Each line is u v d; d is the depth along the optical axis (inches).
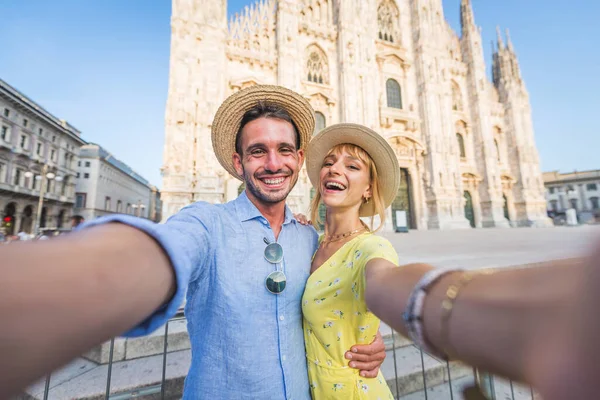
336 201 81.5
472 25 1341.0
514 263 296.5
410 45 1218.6
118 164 2696.9
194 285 56.7
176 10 828.0
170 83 792.3
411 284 33.3
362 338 66.2
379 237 69.3
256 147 69.3
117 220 33.6
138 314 26.9
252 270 59.5
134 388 119.1
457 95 1293.1
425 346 28.0
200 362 56.2
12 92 1389.0
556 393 13.1
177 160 769.6
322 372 66.4
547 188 2527.1
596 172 2257.6
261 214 68.2
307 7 1072.8
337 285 65.1
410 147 1120.2
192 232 50.2
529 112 1425.9
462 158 1233.4
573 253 17.6
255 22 967.0
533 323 17.3
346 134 89.7
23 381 16.3
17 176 1503.4
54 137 1802.4
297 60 958.4
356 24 1072.8
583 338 13.1
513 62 1480.1
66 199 1915.6
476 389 57.3
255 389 54.9
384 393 68.9
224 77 860.6
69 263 21.9
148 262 29.8
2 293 16.6
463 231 936.9
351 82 1028.5
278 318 61.2
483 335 21.0
